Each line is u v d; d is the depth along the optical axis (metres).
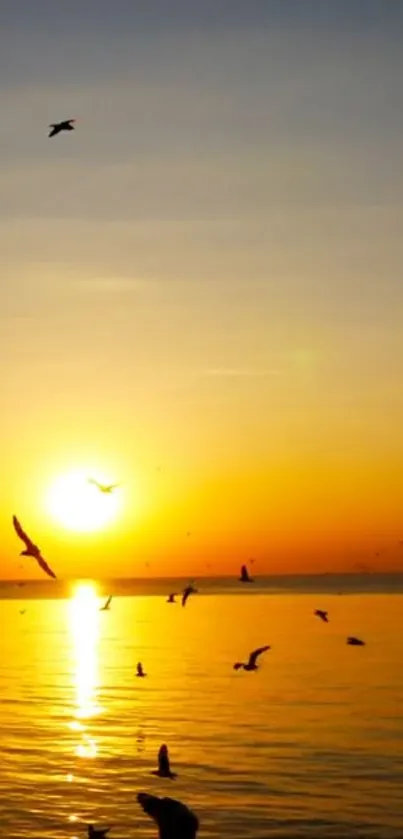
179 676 84.00
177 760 49.75
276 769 47.53
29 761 49.81
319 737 54.84
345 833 37.69
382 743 52.91
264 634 126.19
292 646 107.62
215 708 65.75
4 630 152.00
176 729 58.25
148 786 44.75
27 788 44.59
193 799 42.56
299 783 44.81
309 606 196.12
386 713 61.97
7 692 75.62
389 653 97.56
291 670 85.94
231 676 83.06
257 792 43.53
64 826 39.28
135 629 147.00
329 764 48.31
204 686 77.19
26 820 39.97
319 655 97.44
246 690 74.19
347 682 76.88
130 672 88.06
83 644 121.06
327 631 127.31
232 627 142.12
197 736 55.94
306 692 72.06
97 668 92.19
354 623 140.62
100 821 39.88
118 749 52.69
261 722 59.97
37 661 100.06
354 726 57.88
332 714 62.12
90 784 45.25
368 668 85.50
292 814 40.16
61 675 86.75
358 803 41.53
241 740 54.59
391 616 154.75
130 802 42.38
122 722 61.06
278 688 74.69
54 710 66.19
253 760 49.56
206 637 125.06
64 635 138.38
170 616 180.12
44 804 42.16
